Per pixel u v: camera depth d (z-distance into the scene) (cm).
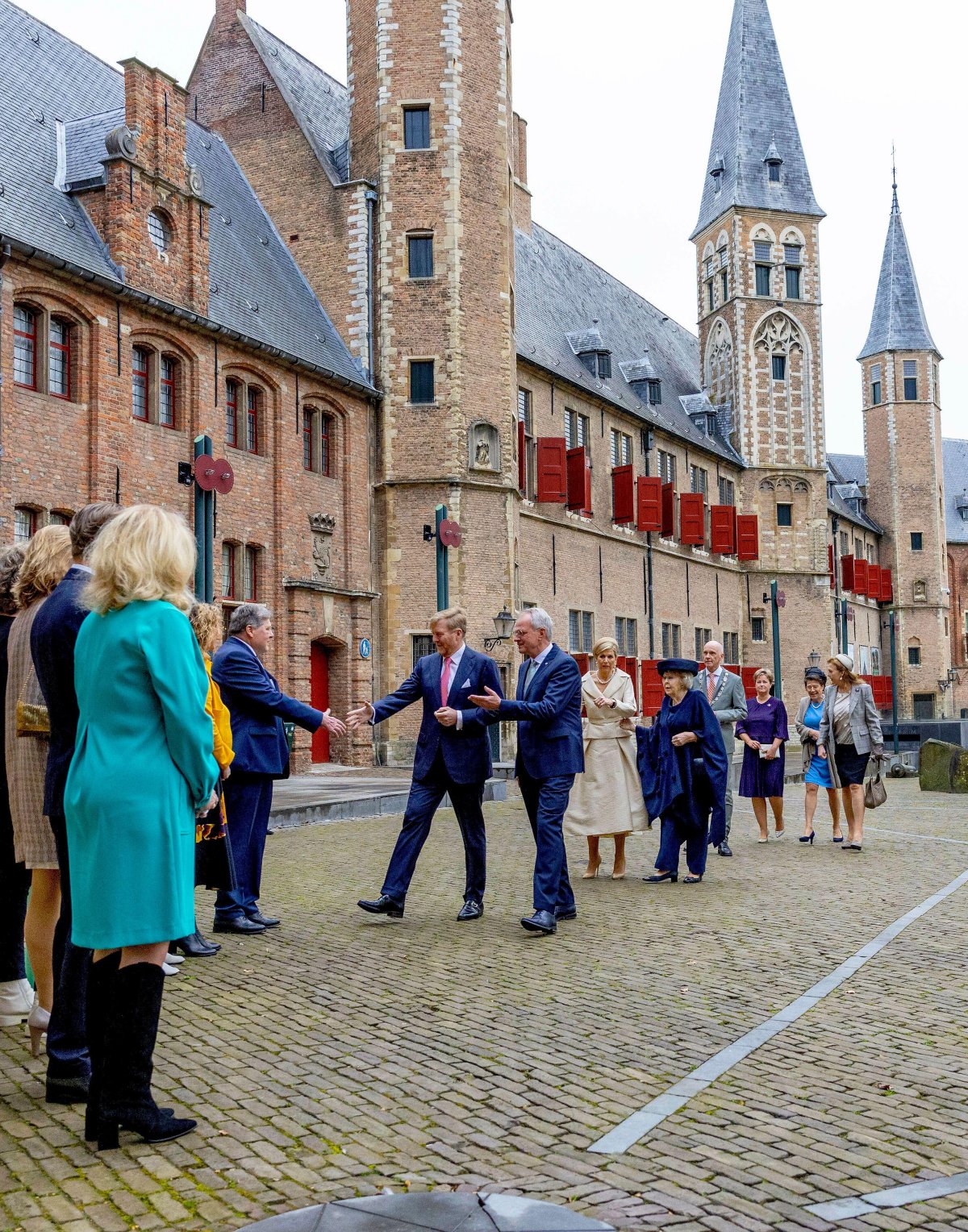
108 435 1989
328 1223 324
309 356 2609
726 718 1224
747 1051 498
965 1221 333
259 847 779
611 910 849
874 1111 425
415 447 2823
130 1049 385
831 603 5000
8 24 2336
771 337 4956
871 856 1177
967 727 4234
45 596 501
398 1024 540
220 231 2675
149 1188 354
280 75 3116
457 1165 372
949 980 630
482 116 2936
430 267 2877
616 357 4403
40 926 488
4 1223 329
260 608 797
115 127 2178
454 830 1442
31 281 1847
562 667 789
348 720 783
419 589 2809
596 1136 399
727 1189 354
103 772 381
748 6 5172
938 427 7238
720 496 4791
